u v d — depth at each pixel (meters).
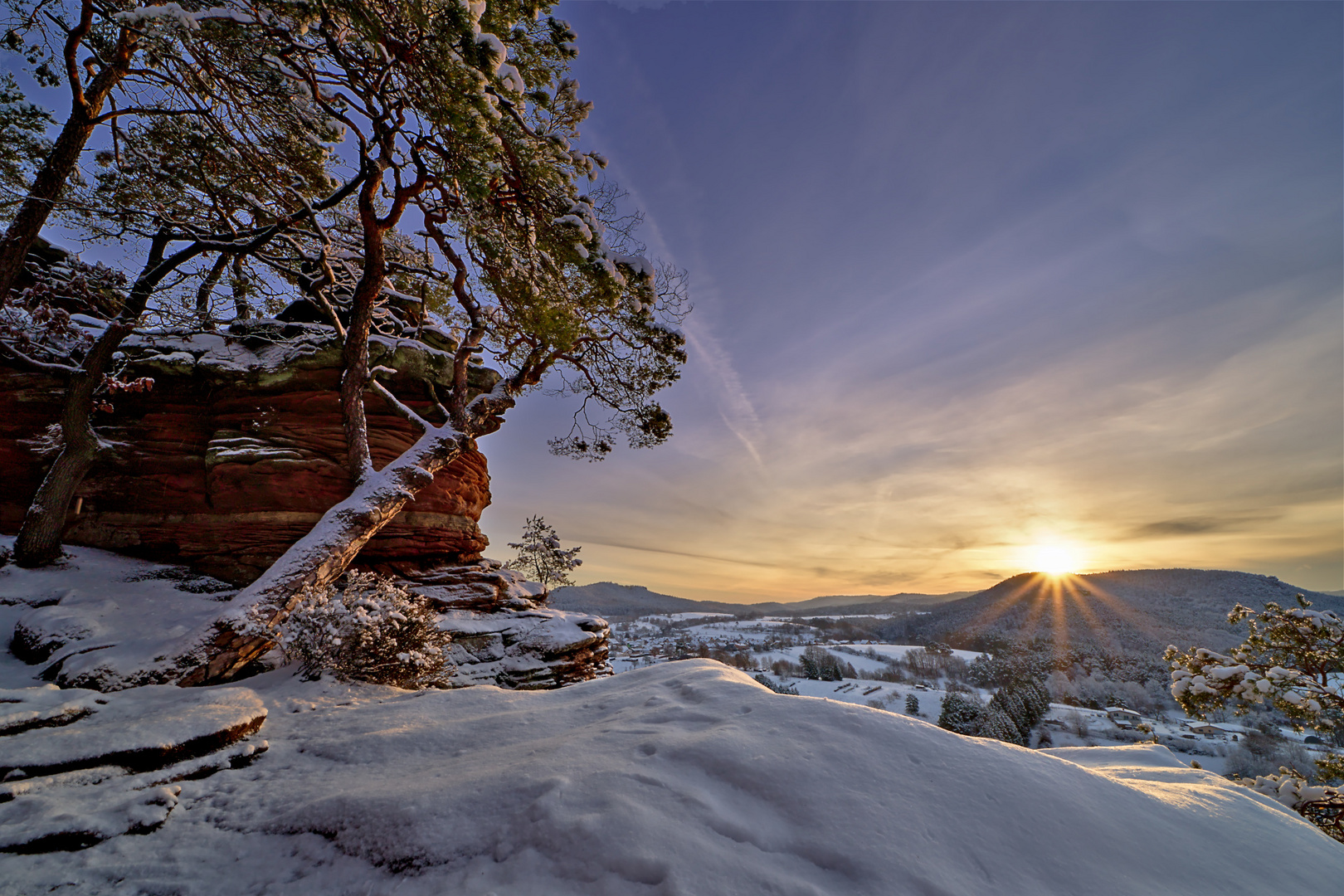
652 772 3.16
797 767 3.10
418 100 8.59
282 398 12.49
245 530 11.55
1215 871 2.63
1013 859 2.50
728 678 5.00
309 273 14.45
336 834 3.16
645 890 2.25
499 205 10.33
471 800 3.14
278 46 8.84
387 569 12.77
